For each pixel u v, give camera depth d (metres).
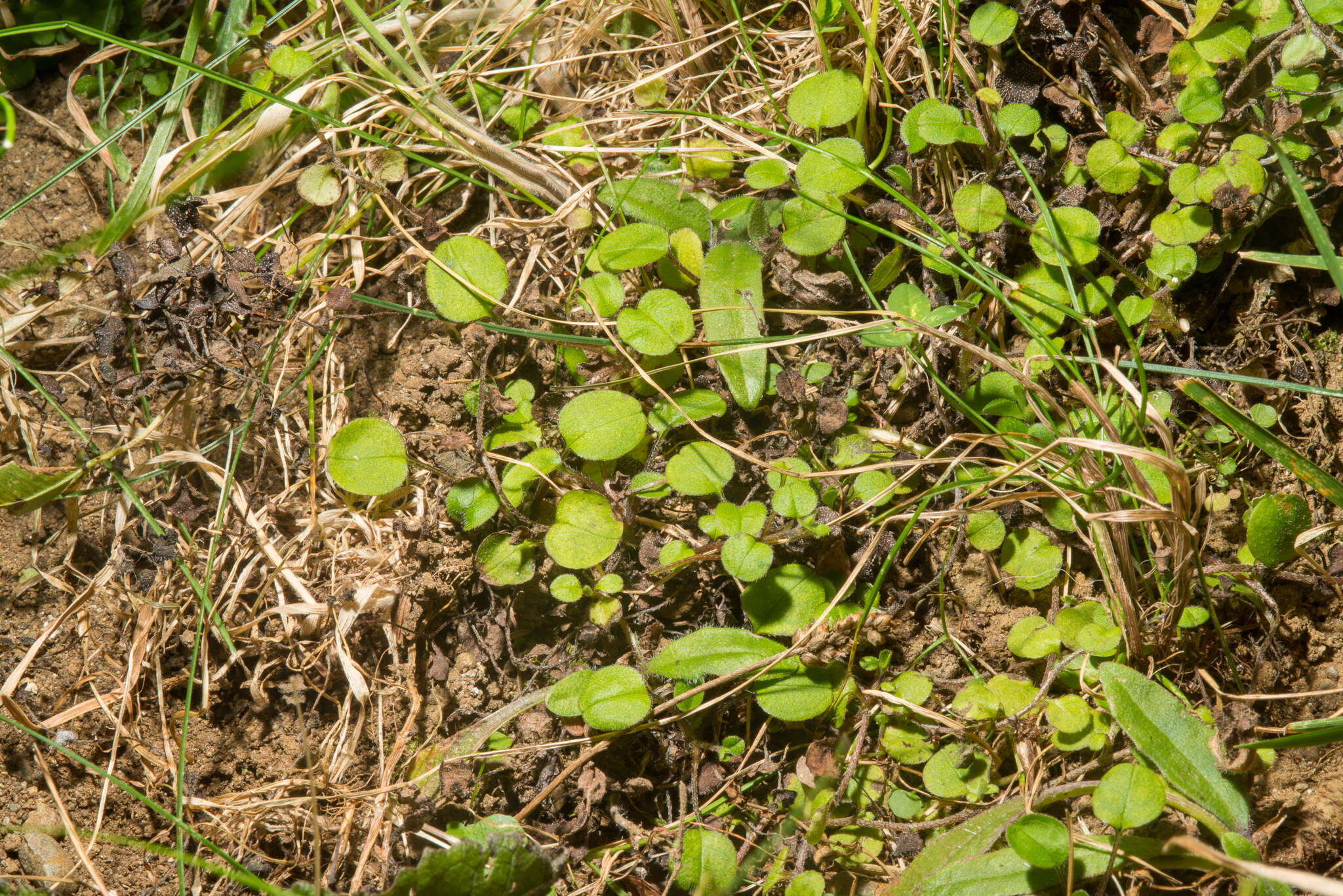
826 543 0.54
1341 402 0.54
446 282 0.54
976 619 0.54
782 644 0.54
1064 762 0.53
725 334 0.54
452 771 0.54
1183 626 0.53
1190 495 0.53
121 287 0.54
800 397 0.54
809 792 0.53
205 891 0.54
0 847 0.54
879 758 0.54
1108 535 0.53
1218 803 0.52
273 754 0.54
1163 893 0.53
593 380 0.54
